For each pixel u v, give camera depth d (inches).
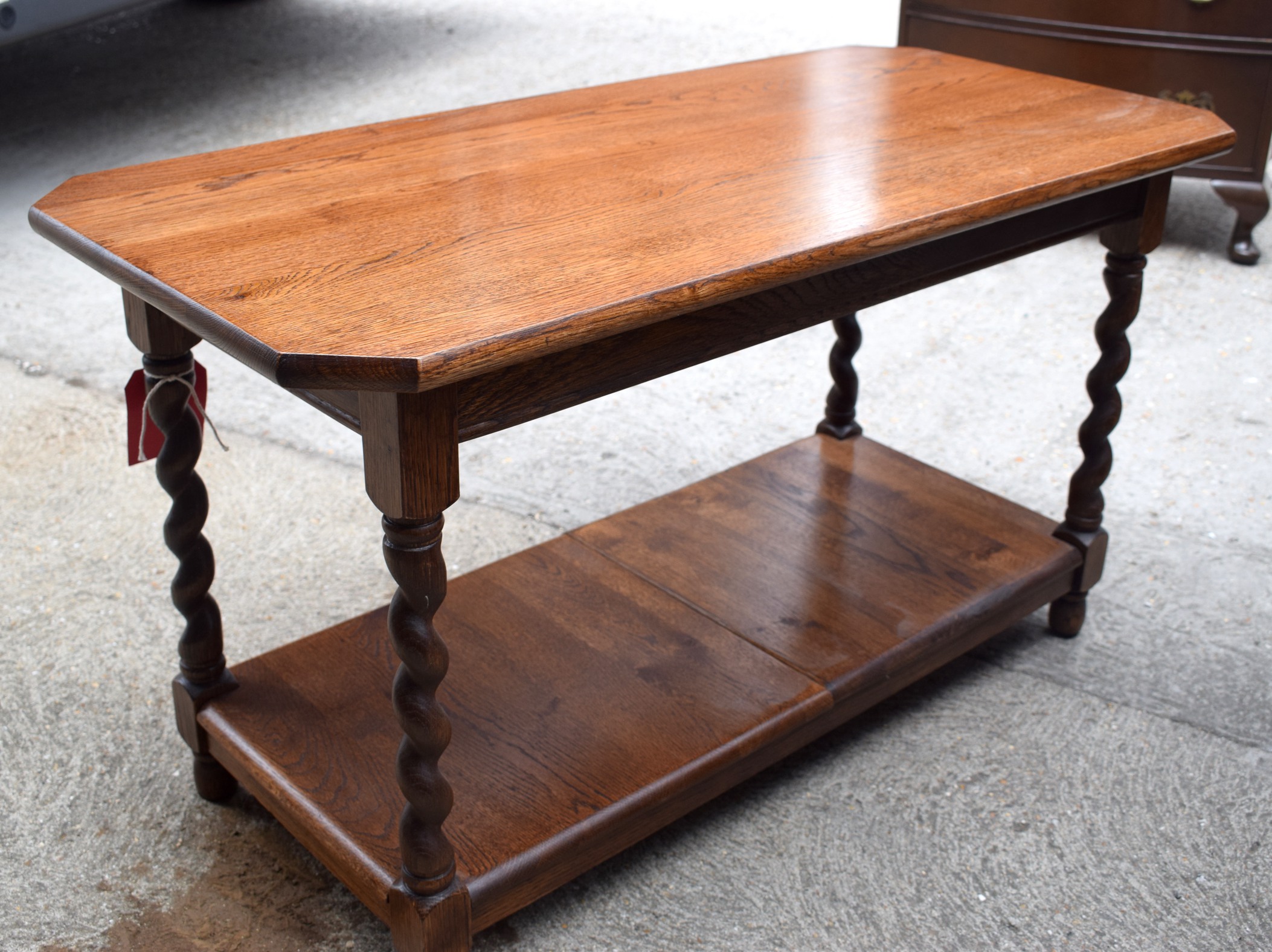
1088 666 93.6
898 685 84.0
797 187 68.4
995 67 98.5
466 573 93.9
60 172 191.3
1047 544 94.4
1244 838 77.3
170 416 69.0
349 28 278.2
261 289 54.2
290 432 128.6
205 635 75.7
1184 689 90.8
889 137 78.5
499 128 81.6
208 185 69.4
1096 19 155.2
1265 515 112.0
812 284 66.2
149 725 87.0
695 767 71.7
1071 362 140.5
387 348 47.9
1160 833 77.7
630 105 87.4
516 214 64.4
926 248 71.6
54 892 73.0
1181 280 159.6
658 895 73.3
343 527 111.9
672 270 56.3
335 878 74.6
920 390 135.1
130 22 286.7
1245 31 148.1
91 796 80.5
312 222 63.2
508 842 65.9
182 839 77.3
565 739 73.8
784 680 79.0
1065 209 78.6
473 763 71.7
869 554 93.5
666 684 78.7
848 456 109.5
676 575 90.9
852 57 102.7
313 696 78.0
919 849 76.7
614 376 58.9
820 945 69.7
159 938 70.1
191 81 239.0
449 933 63.0
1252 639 96.0
